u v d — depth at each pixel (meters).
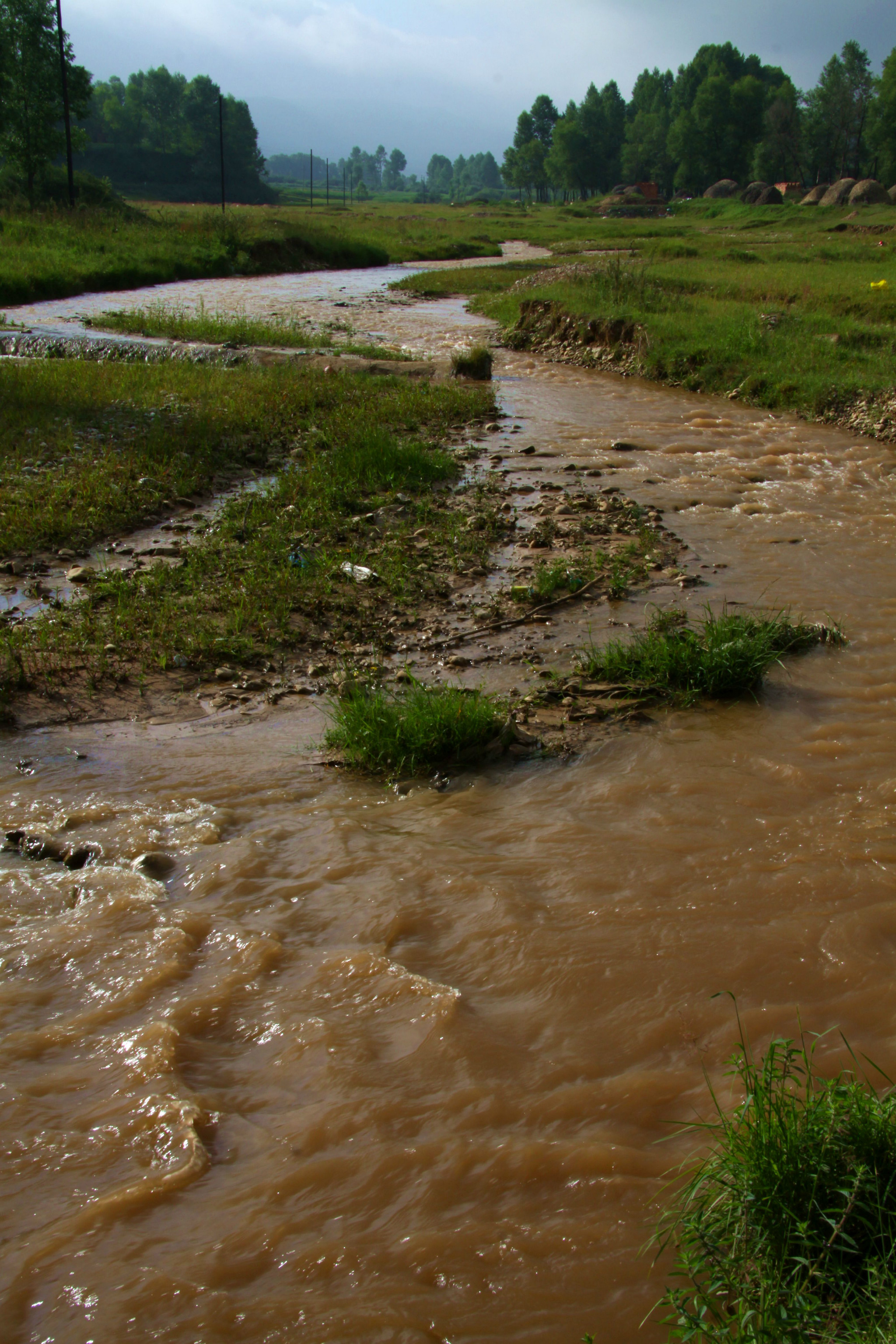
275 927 3.82
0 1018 3.30
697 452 13.23
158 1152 2.76
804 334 18.58
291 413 13.59
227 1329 2.24
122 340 19.41
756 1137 2.43
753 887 4.07
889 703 6.00
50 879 4.11
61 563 8.16
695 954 3.64
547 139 145.25
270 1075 3.08
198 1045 3.20
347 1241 2.48
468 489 10.89
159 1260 2.42
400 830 4.57
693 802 4.80
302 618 7.19
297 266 41.62
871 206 69.31
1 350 18.61
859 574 8.48
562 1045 3.20
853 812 4.70
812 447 13.40
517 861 4.27
